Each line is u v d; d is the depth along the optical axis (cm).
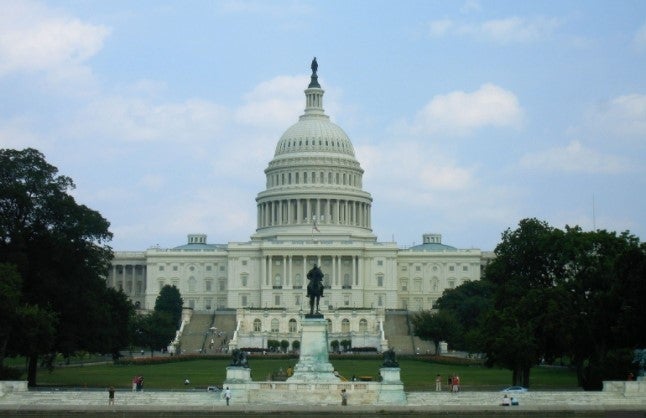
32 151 13975
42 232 13675
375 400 10475
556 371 16675
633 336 12162
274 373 14900
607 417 9338
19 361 19038
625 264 12306
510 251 15125
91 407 9950
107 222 14325
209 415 9588
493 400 10550
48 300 13488
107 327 14275
